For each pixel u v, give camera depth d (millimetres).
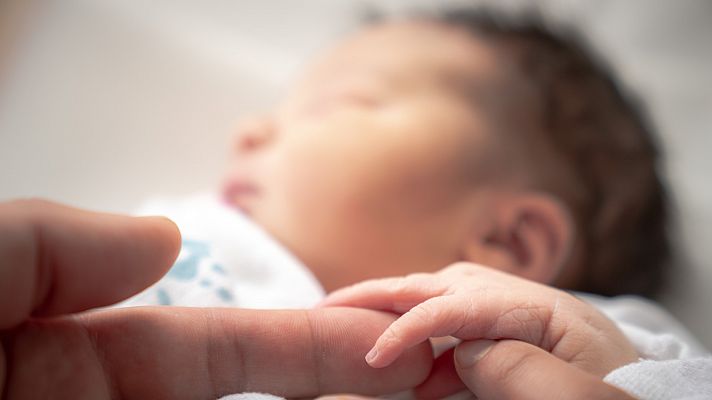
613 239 335
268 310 188
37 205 159
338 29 481
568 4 463
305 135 295
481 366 180
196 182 414
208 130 432
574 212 317
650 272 362
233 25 476
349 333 189
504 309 188
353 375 188
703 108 448
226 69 457
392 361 183
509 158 302
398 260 278
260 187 302
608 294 346
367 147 285
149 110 428
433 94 306
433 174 286
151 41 450
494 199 293
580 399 163
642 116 392
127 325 172
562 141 321
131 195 398
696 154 435
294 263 256
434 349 204
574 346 187
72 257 159
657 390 172
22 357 158
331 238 280
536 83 327
